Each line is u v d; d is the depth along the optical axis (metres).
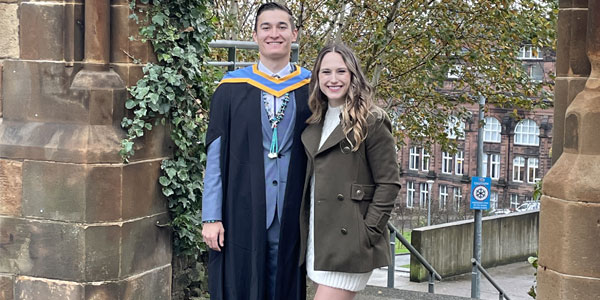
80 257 4.15
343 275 3.48
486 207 16.77
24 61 4.27
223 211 3.80
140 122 4.27
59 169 4.16
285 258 3.72
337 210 3.45
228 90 3.79
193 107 4.72
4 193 4.31
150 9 4.37
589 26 3.38
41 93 4.25
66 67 4.19
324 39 15.93
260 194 3.70
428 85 16.81
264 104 3.74
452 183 52.16
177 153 4.63
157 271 4.55
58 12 4.18
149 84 4.36
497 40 15.31
